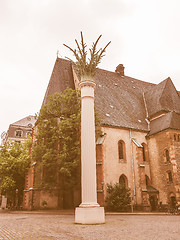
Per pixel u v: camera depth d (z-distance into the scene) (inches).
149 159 1393.9
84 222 569.9
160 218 751.7
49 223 589.3
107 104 1480.1
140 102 1711.4
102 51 770.8
